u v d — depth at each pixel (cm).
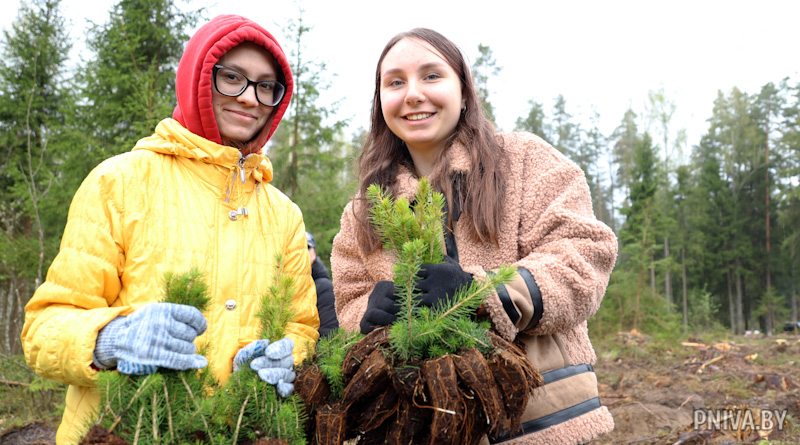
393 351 155
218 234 189
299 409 155
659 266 1752
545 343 192
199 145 190
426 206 179
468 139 209
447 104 210
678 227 3512
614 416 541
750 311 3528
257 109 201
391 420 157
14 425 495
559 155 210
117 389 133
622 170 4631
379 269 212
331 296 427
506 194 202
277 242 204
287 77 207
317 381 158
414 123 212
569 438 183
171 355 137
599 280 184
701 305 2127
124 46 827
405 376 147
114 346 142
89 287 164
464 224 202
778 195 3506
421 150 226
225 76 194
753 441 430
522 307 171
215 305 182
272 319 166
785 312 3238
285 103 210
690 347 1042
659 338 1152
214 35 187
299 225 217
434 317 156
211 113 190
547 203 200
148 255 174
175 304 143
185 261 179
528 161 210
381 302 169
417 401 149
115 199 174
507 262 196
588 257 186
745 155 3906
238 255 190
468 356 148
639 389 679
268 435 144
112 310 153
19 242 784
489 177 198
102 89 835
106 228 170
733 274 3566
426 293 163
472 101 218
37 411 543
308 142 970
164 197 184
